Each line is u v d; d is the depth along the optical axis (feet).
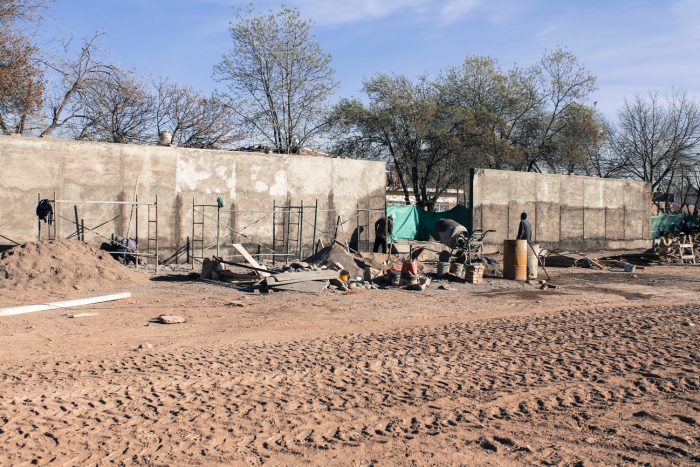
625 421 20.21
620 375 25.84
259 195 80.28
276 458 16.84
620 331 35.32
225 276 57.26
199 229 76.13
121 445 17.53
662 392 23.48
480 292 53.83
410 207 94.94
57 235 67.72
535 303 47.47
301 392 22.94
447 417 20.39
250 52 125.29
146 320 37.81
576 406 21.76
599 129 143.95
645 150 153.79
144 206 72.69
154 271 64.90
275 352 29.40
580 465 16.58
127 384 23.48
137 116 122.21
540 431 19.21
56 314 39.47
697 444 18.17
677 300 50.16
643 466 16.56
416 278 55.06
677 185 162.81
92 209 69.82
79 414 20.07
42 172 67.31
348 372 25.81
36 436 18.08
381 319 39.29
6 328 34.42
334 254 62.08
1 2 87.10
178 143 126.93
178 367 26.22
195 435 18.42
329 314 41.01
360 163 88.48
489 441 18.12
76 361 27.04
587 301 49.06
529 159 140.67
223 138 128.67
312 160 84.43
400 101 131.23
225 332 34.37
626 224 119.24
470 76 140.46
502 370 26.48
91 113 113.60
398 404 21.71
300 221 77.77
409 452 17.39
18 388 22.72
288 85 127.24
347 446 17.76
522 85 140.26
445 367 26.86
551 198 107.86
